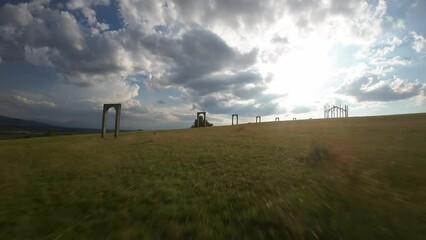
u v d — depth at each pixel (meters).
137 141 30.22
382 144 17.67
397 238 4.67
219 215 6.04
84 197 7.81
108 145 26.20
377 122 42.28
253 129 44.47
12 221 6.04
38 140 44.28
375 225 5.18
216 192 7.96
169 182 9.48
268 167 11.71
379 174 9.34
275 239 4.84
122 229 5.39
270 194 7.56
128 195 7.84
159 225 5.54
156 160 15.02
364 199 6.68
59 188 9.06
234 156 15.49
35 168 13.53
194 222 5.66
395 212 5.78
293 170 10.76
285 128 43.28
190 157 15.72
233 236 4.98
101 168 12.89
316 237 4.80
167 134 42.44
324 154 13.31
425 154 13.20
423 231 4.90
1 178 11.09
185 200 7.24
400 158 12.30
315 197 6.98
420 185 7.83
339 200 6.66
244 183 9.01
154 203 7.03
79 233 5.29
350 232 4.93
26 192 8.65
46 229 5.55
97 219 6.01
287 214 5.89
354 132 28.86
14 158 17.80
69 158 17.09
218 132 41.97
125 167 13.03
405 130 27.19
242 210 6.31
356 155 13.41
